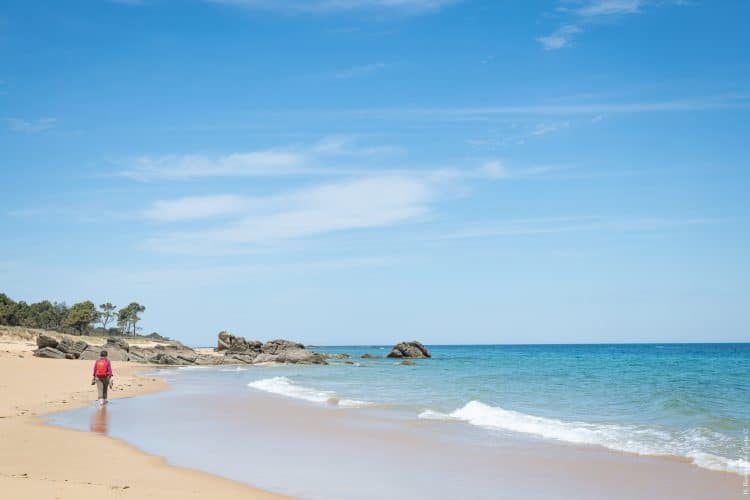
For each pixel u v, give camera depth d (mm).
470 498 10961
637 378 42250
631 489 11617
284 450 15469
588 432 18125
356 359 97125
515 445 16281
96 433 17422
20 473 11625
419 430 18828
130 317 145500
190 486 11156
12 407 22484
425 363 78500
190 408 24250
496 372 53219
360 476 12594
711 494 11242
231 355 83312
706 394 29125
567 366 63969
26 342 79812
